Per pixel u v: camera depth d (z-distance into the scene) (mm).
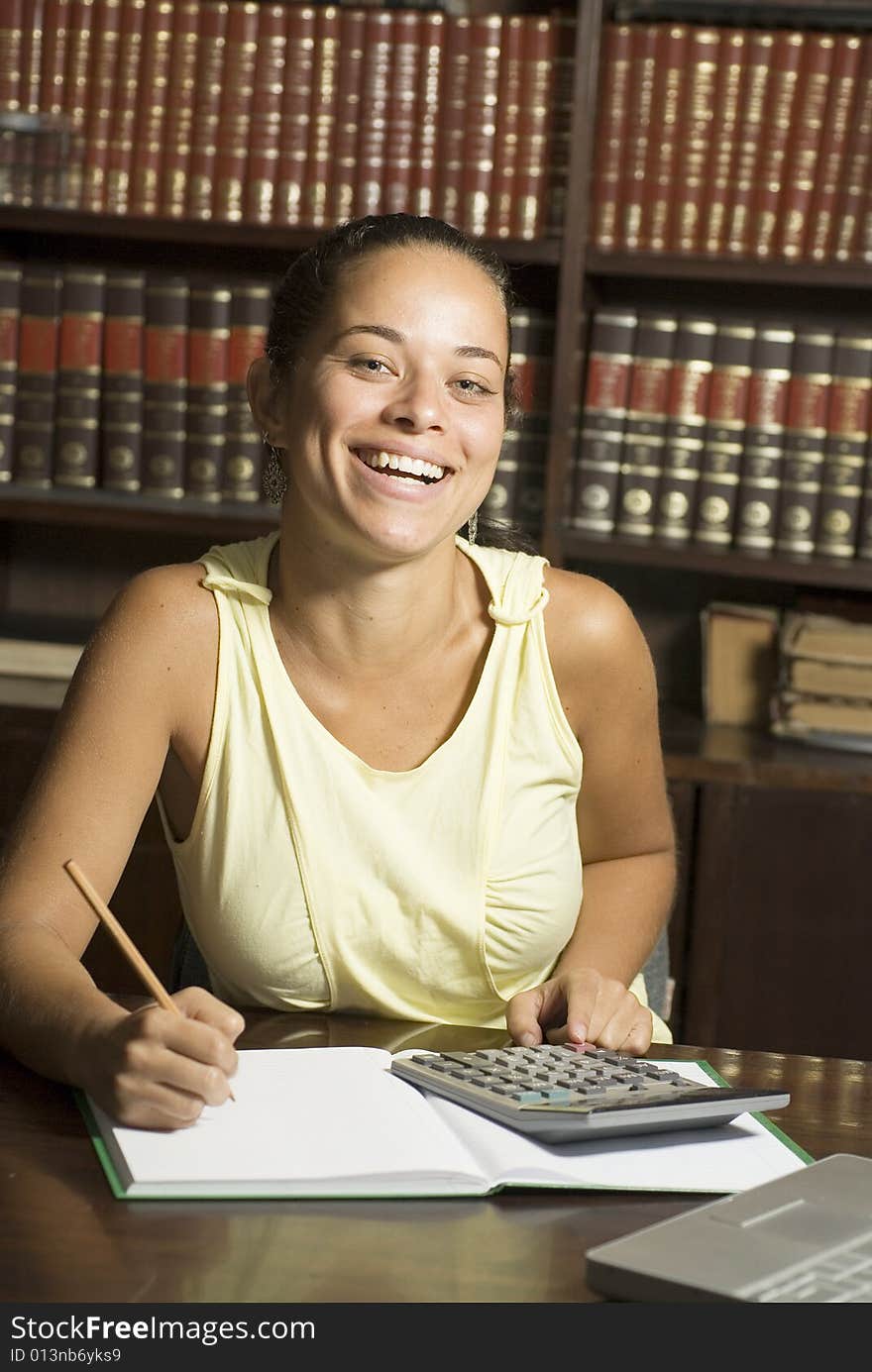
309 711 1271
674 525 2412
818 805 2236
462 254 1238
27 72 2379
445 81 2324
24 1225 775
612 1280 708
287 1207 812
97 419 2492
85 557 2805
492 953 1307
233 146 2363
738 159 2295
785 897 2256
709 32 2279
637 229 2320
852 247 2283
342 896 1265
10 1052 1033
